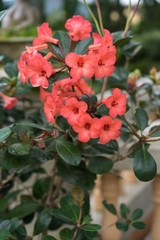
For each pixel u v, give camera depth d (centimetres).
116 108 67
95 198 142
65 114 66
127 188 165
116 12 523
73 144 74
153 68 100
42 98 80
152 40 415
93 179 87
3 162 69
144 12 514
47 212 79
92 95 72
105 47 64
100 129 66
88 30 70
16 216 80
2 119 98
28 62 63
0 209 79
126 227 91
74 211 74
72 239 72
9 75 90
